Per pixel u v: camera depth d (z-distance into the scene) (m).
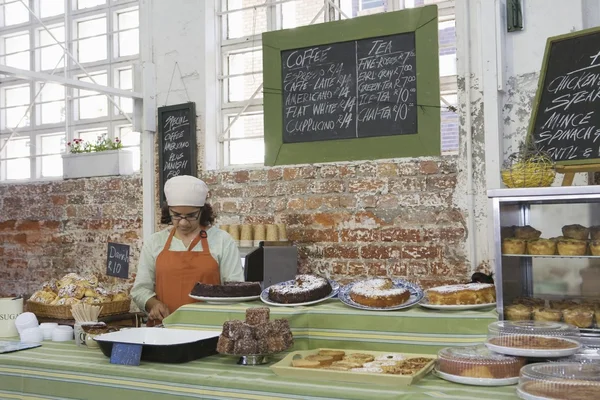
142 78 4.98
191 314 2.35
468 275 3.81
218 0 4.97
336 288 2.43
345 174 4.22
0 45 6.03
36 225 5.62
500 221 2.29
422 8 4.03
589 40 2.97
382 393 1.62
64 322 3.00
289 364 1.90
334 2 4.49
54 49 5.81
